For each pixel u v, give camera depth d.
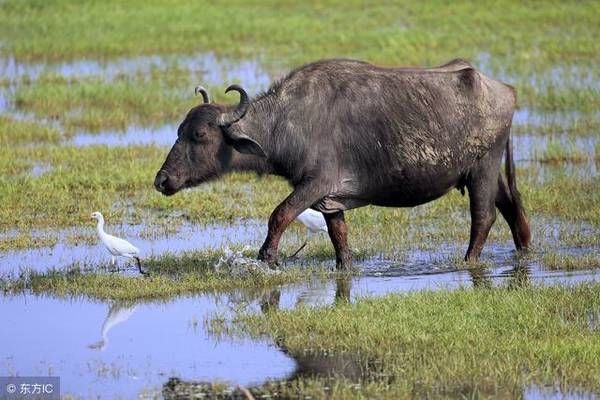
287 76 45.91
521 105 80.25
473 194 46.81
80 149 68.69
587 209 54.56
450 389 31.97
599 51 97.94
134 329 38.47
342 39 105.56
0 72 96.81
